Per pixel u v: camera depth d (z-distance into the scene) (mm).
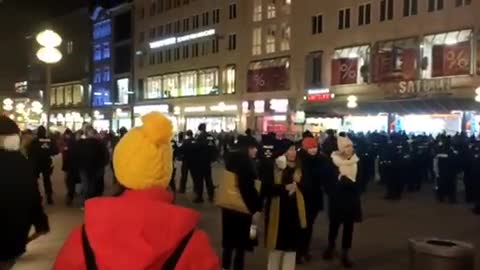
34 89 95875
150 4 71625
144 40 72812
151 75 71250
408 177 19875
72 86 87688
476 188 15672
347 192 8594
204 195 17688
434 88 39031
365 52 43969
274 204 7156
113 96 78188
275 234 7105
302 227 7211
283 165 7141
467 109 36344
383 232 11766
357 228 12219
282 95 51312
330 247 9133
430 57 39812
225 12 58812
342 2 46062
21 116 57719
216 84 60062
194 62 63562
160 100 68938
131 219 2035
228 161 7387
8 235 4746
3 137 4777
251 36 55438
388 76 41969
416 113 39469
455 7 38438
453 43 38312
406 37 41406
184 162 17906
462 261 5504
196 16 63438
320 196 9000
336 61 46062
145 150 2145
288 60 50875
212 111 60375
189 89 64438
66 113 88312
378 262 8977
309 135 9906
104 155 13852
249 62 55500
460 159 16938
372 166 19562
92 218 2061
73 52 87188
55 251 9148
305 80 48844
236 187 7250
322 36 47594
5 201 4703
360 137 21828
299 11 49812
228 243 7418
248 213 7293
